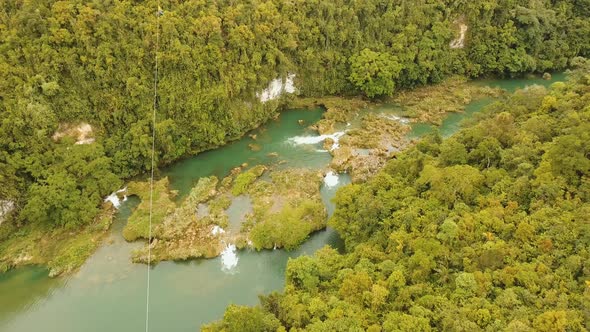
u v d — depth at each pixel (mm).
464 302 36312
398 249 43188
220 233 54156
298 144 71625
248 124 72625
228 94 68500
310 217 56188
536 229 40406
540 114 56531
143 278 49375
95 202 56156
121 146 61094
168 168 65125
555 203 42062
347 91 83375
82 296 47344
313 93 81875
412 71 83250
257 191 60719
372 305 38125
